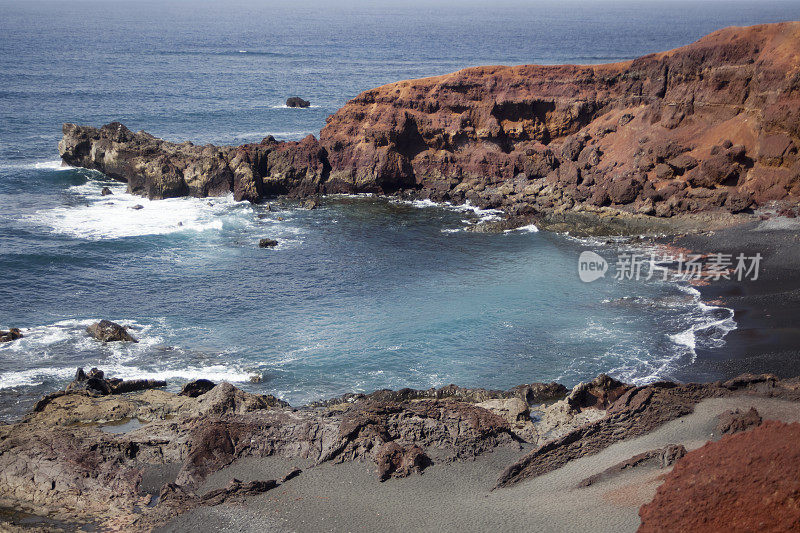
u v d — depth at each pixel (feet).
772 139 262.67
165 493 123.34
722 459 100.78
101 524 116.78
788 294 203.21
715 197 265.95
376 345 184.65
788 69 260.21
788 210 254.47
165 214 288.10
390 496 121.39
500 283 223.30
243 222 283.38
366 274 232.94
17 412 152.87
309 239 266.57
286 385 166.50
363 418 137.69
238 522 115.44
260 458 134.41
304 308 207.62
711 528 92.17
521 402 150.20
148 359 177.37
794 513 87.15
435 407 143.33
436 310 204.54
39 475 127.65
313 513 116.98
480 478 127.13
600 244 254.27
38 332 188.65
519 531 106.83
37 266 231.71
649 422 135.03
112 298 212.23
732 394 143.43
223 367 173.88
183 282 225.15
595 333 188.34
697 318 193.98
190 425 141.59
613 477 118.83
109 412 150.71
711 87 287.28
